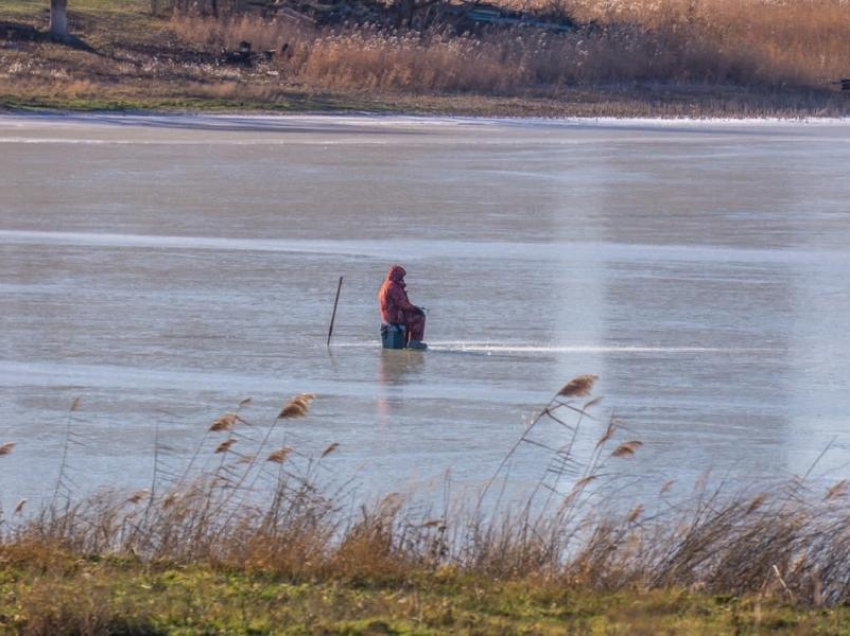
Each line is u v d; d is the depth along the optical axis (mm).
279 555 30078
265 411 49688
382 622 25359
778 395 52969
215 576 28875
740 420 49031
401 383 54406
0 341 60906
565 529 35125
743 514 32500
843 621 26781
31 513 37375
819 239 96375
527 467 42938
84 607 25031
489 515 37656
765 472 42500
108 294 72500
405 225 101250
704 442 46000
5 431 46594
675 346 61750
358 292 74562
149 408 49844
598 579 29609
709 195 122750
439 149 163750
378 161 148000
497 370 56969
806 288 76750
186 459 43344
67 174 129375
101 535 33125
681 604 27531
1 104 192375
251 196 116750
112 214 103938
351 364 57781
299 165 142250
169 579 28359
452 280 78375
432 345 61906
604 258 87000
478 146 168875
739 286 77188
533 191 123750
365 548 30594
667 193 123938
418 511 37906
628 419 48969
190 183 124875
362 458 43688
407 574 29422
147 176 129500
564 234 97750
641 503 38969
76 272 78938
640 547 31453
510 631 25109
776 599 28359
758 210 112688
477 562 30969
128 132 173875
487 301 72188
